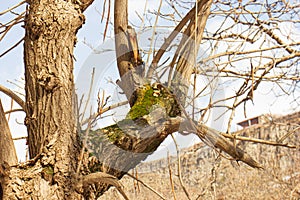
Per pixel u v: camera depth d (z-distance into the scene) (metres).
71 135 2.20
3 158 2.06
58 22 2.35
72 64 2.36
